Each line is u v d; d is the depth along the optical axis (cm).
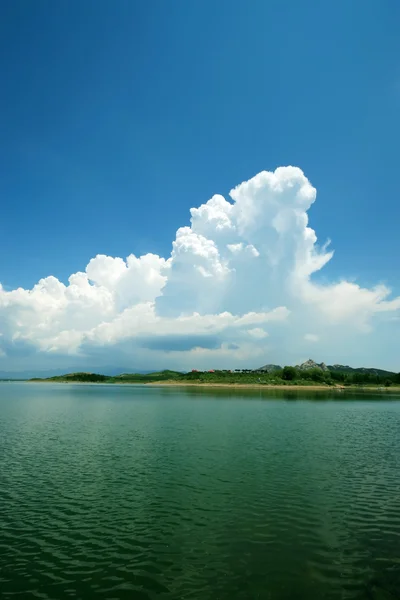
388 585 2027
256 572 2150
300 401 14988
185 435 6519
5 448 5397
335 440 6109
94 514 2986
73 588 1991
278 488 3612
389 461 4684
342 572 2156
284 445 5672
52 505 3178
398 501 3275
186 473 4112
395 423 8312
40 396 18075
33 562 2261
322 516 2950
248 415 9719
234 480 3856
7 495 3422
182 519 2889
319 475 4050
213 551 2394
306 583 2039
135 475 4038
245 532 2667
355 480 3869
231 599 1895
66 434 6594
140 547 2448
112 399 15862
